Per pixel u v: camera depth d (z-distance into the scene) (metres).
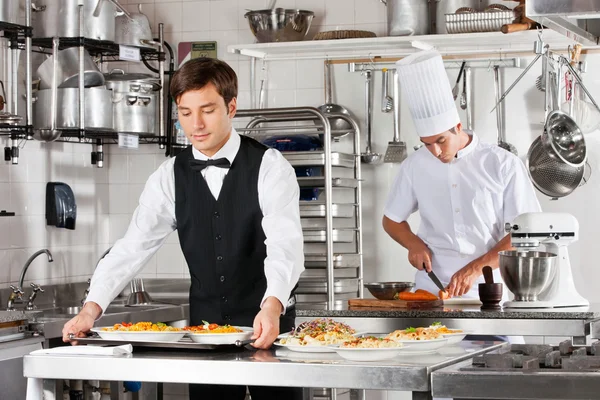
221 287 3.17
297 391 3.04
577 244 5.18
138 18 5.17
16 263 5.01
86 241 5.66
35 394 2.58
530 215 3.93
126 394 5.06
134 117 5.18
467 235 4.32
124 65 5.82
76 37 4.74
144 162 5.87
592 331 3.61
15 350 3.82
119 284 3.02
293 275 2.78
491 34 4.88
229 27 5.72
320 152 5.09
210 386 3.11
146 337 2.62
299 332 2.74
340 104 5.54
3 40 4.88
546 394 2.24
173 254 5.80
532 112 5.25
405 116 5.45
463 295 4.25
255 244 3.13
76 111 4.73
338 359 2.45
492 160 4.30
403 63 4.14
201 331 2.61
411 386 2.28
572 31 3.58
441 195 4.36
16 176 5.02
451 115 4.13
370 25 5.50
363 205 5.52
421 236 4.51
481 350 2.69
